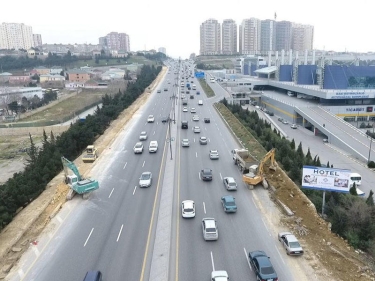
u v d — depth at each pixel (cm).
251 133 7269
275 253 3111
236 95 13238
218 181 4828
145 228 3581
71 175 4603
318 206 4022
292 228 3531
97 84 18575
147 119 9131
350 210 3669
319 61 13488
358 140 7731
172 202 4169
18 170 7150
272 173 4934
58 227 3638
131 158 5900
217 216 3816
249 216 3812
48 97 15112
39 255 3139
